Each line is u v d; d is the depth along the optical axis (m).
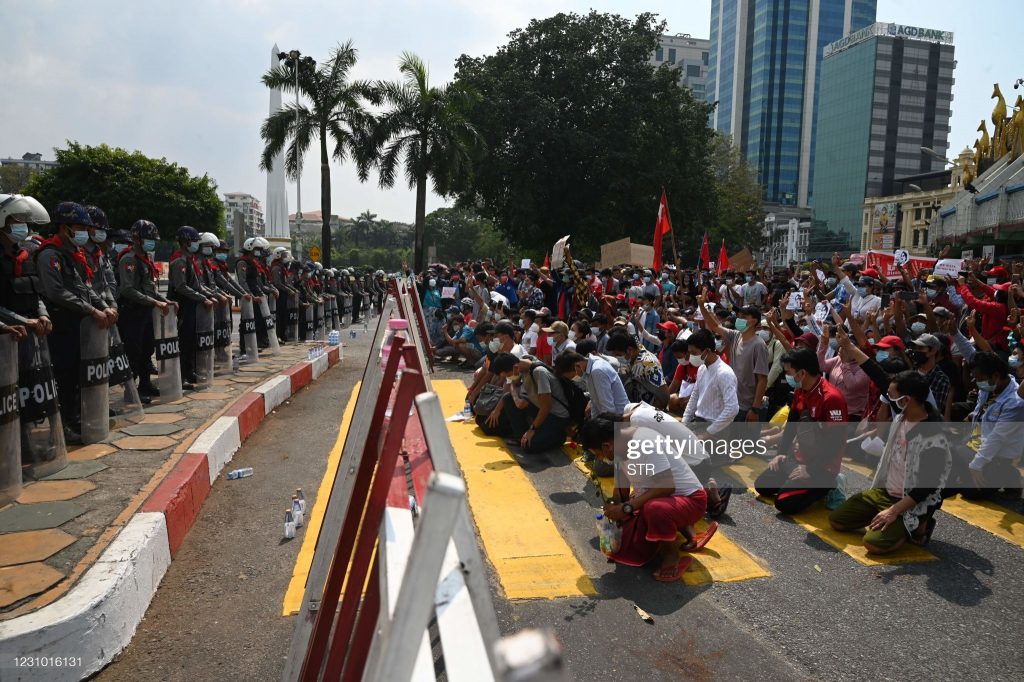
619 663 3.28
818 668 3.26
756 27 124.88
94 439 5.57
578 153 34.25
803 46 121.94
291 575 4.01
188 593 3.80
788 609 3.80
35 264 5.12
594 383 6.10
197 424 6.25
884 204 78.31
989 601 3.89
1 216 4.68
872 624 3.65
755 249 63.41
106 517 3.96
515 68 34.69
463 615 1.35
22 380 4.52
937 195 69.81
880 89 94.19
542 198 35.28
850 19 123.00
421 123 28.02
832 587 4.05
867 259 15.76
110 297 6.40
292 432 7.30
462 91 27.92
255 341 10.74
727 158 63.69
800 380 5.22
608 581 4.11
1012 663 3.30
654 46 36.00
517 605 3.80
